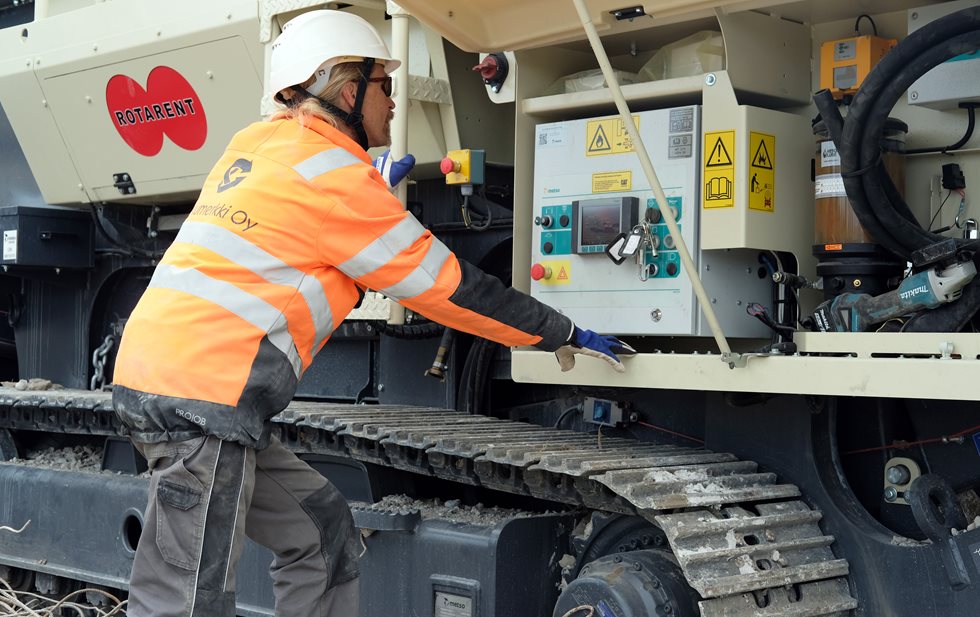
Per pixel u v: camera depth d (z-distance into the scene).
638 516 3.51
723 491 3.32
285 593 3.10
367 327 4.78
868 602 3.34
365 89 2.93
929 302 3.08
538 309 2.97
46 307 5.98
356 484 4.28
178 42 4.85
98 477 4.87
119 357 2.79
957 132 3.36
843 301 3.32
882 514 3.55
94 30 5.23
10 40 5.60
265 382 2.72
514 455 3.51
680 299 3.49
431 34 4.37
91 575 4.75
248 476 2.76
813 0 3.45
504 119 4.60
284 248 2.74
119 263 5.70
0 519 5.18
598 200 3.64
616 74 3.87
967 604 3.12
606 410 4.08
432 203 4.73
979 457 3.38
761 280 3.65
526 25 3.75
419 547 3.78
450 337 4.46
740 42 3.47
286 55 2.90
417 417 4.23
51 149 5.64
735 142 3.40
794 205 3.55
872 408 3.59
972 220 3.35
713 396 3.75
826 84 3.55
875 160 3.10
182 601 2.65
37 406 5.13
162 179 5.27
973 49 2.94
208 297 2.72
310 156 2.78
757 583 3.13
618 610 3.18
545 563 3.70
